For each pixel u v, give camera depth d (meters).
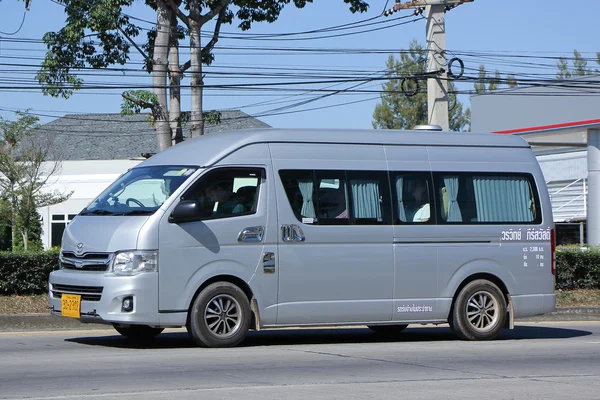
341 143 16.27
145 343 15.96
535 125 46.31
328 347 15.66
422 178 16.80
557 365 13.81
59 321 19.91
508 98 48.12
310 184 15.80
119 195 15.41
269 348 15.27
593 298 26.42
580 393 11.09
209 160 15.17
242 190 15.26
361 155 16.36
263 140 15.62
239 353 14.38
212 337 14.88
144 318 14.29
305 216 15.65
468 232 17.02
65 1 32.25
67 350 14.74
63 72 32.94
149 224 14.44
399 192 16.53
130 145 69.06
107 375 11.89
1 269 21.83
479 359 14.31
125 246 14.36
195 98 33.25
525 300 17.48
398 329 18.84
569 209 53.81
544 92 45.56
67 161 62.12
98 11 31.98
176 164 15.48
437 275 16.70
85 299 14.58
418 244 16.55
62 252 15.31
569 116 44.06
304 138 15.97
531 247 17.59
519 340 17.75
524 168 17.81
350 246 15.95
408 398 10.45
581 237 51.50
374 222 16.19
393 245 16.31
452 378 12.13
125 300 14.23
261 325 15.28
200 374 12.06
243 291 15.23
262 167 15.46
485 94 49.75
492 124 49.31
